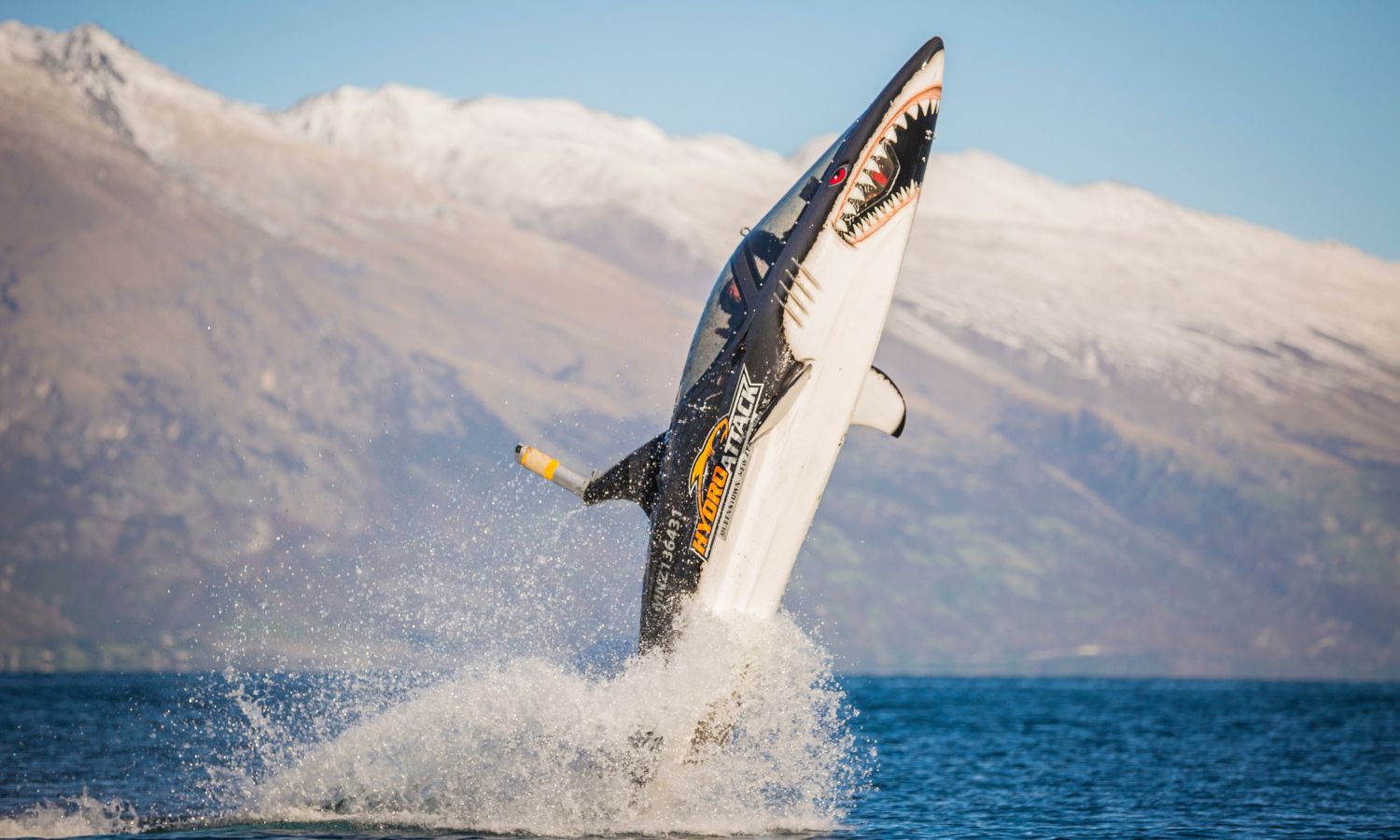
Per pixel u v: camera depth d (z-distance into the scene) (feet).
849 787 323.57
